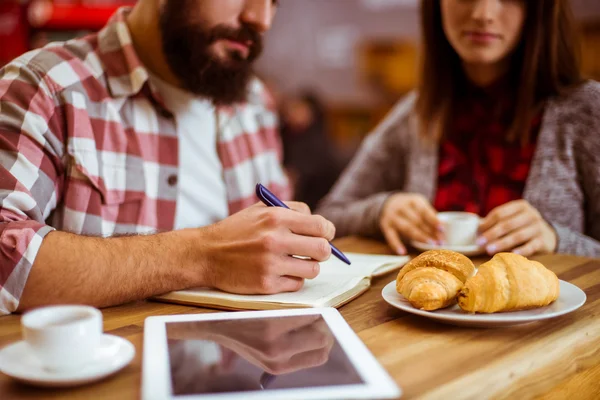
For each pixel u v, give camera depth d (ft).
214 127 5.06
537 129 5.20
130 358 2.01
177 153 4.63
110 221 4.14
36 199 3.44
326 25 21.12
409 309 2.48
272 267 2.82
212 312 2.74
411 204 4.42
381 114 19.92
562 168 5.07
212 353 2.09
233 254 2.86
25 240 2.75
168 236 2.99
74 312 2.03
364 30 20.20
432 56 5.52
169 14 4.15
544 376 2.24
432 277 2.52
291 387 1.81
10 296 2.71
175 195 4.56
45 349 1.86
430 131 5.63
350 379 1.87
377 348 2.26
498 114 5.40
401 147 5.96
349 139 20.31
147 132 4.47
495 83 5.41
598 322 2.56
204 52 4.18
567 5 5.06
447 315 2.39
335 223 5.05
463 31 4.94
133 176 4.30
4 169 3.28
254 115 5.66
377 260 3.64
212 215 4.95
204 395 1.75
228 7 4.10
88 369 1.93
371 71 20.15
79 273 2.73
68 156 3.91
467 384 1.98
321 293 2.84
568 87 5.17
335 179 15.42
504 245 3.91
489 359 2.15
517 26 4.89
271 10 4.49
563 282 2.91
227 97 4.45
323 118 15.83
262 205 3.17
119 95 4.33
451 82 5.56
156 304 2.88
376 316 2.65
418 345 2.29
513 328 2.48
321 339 2.24
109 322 2.59
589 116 5.01
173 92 4.70
